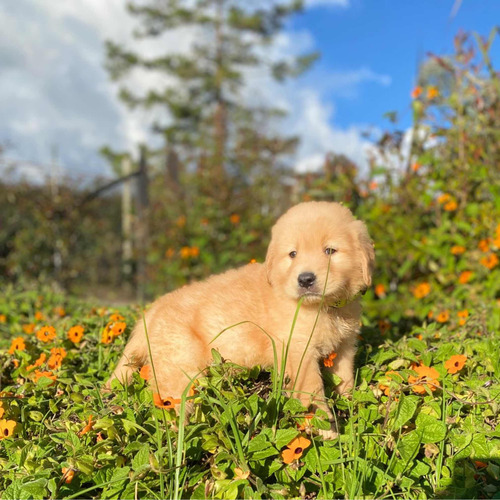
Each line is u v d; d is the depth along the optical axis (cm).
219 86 554
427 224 129
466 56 119
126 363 62
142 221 223
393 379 57
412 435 52
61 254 225
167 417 52
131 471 47
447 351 66
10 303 129
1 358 73
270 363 58
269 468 48
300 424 53
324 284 53
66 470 48
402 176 133
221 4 562
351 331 60
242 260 176
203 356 58
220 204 185
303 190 189
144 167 243
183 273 178
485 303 94
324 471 49
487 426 55
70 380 62
